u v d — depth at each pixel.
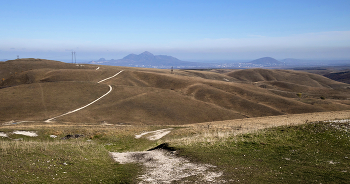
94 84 113.25
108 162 15.09
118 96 102.12
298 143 18.53
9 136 30.12
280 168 13.03
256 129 24.53
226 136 21.84
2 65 160.75
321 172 12.22
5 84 130.00
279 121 41.34
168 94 111.44
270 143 18.64
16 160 12.47
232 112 102.06
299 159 14.82
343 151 16.16
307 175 11.80
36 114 78.12
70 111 83.81
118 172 12.88
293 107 113.81
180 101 104.88
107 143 28.61
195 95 126.44
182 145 18.86
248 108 110.88
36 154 14.16
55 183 10.41
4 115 75.75
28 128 35.34
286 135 20.73
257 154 16.02
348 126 21.20
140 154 17.73
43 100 89.56
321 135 19.81
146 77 156.12
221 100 119.56
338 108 117.00
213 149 17.30
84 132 34.00
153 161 15.20
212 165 13.64
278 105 117.56
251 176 11.73
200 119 92.12
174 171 12.79
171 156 16.23
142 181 11.34
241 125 39.59
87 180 11.27
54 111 82.00
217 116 95.88
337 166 13.25
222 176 11.76
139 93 109.12
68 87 105.25
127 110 89.69
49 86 104.19
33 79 133.75
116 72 159.88
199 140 20.62
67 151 16.06
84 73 148.25
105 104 92.75
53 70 148.62
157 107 95.50
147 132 36.00
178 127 43.38
